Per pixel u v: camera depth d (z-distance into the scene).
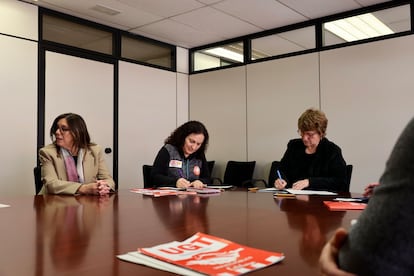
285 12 4.16
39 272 0.66
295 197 1.87
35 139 3.91
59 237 0.95
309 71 4.46
